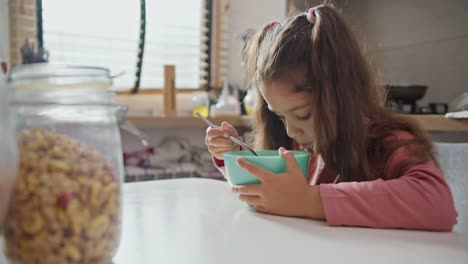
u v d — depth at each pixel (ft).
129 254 1.40
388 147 2.35
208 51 6.80
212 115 5.63
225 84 6.02
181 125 5.57
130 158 5.40
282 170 2.03
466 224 2.60
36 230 1.10
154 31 6.37
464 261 1.35
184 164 5.81
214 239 1.57
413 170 2.05
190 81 6.73
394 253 1.43
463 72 4.51
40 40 5.41
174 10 6.50
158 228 1.72
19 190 1.10
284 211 1.93
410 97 4.29
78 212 1.11
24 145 1.15
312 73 2.32
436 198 1.83
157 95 6.38
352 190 1.86
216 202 2.23
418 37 5.08
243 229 1.71
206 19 6.76
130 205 2.15
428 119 3.55
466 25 4.47
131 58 6.19
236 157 2.05
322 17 2.44
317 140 2.44
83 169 1.15
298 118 2.48
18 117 1.18
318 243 1.54
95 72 1.26
